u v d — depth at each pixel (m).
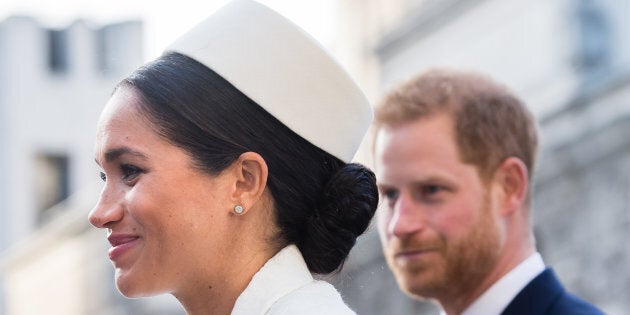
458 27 19.83
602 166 14.09
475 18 19.16
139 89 3.95
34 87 31.00
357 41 22.98
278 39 4.06
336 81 4.14
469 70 6.07
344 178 4.15
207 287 3.98
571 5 17.00
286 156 4.04
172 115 3.90
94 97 31.08
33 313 26.34
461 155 5.79
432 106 5.88
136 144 3.90
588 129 14.22
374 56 22.56
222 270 3.97
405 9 21.58
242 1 4.10
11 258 27.25
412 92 5.95
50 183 31.42
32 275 26.41
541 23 17.52
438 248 5.80
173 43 4.06
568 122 14.45
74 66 30.88
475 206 5.80
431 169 5.79
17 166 31.05
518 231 5.89
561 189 14.46
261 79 4.00
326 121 4.12
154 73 3.96
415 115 5.89
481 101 5.87
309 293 3.95
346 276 4.39
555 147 14.47
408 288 5.88
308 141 4.08
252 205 3.97
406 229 5.80
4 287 27.66
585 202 14.24
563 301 5.76
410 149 5.84
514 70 18.09
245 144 3.95
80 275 24.81
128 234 3.91
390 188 5.93
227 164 3.93
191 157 3.90
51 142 31.27
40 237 26.23
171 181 3.88
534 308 5.74
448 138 5.81
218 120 3.92
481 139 5.80
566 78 16.75
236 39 4.01
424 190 5.84
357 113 4.23
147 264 3.91
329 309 3.90
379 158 5.98
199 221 3.91
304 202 4.08
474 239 5.79
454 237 5.77
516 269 5.85
